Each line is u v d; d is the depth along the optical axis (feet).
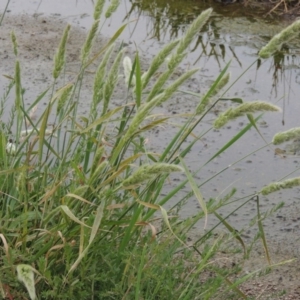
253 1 33.19
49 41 27.50
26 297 9.59
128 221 9.77
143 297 9.95
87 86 23.11
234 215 16.11
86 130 9.87
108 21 31.09
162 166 7.89
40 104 21.35
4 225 9.68
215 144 19.62
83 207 10.02
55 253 9.74
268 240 15.16
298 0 32.50
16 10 31.50
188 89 23.27
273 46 9.08
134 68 10.31
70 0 34.06
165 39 28.86
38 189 10.52
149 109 8.63
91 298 10.19
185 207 16.10
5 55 25.53
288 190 17.48
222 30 29.91
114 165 10.38
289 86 24.27
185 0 34.76
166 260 10.41
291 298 12.95
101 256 10.06
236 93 23.44
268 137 20.27
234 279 13.38
